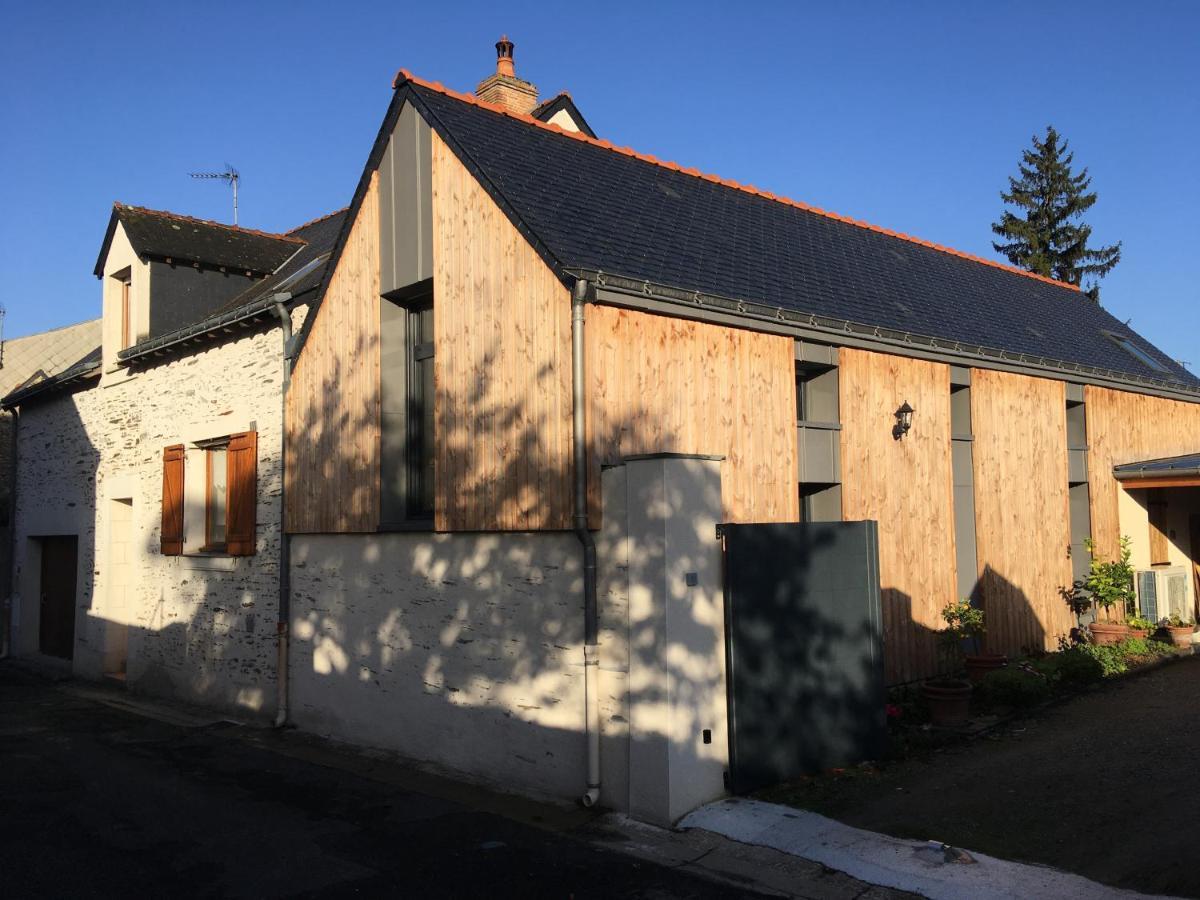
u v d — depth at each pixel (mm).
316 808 7281
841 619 7738
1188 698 9594
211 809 7277
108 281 14297
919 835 6082
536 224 7902
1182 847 5523
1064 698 9898
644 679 6703
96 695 13086
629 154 11484
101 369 14398
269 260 14359
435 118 8883
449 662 8469
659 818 6531
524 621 7777
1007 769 7402
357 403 9555
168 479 12555
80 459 15055
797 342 9406
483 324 8195
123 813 7195
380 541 9328
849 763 7652
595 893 5449
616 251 8344
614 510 7059
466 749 8242
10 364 22672
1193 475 13258
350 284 9766
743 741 6980
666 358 8016
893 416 10453
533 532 7746
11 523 16969
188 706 11906
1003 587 11742
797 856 5895
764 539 7270
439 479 8555
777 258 10719
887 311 10828
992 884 5285
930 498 10766
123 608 14188
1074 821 6160
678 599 6676
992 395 11969
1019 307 14539
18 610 16531
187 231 13844
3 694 13398
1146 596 13859
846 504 9734
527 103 13977
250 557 11086
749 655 7078
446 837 6492
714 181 12336
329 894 5496
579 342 7254
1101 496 13805
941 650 10578
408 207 9172
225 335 11742
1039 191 35719
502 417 7945
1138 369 14758
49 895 5508
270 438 10867
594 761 7023
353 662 9578
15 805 7438
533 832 6562
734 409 8570
